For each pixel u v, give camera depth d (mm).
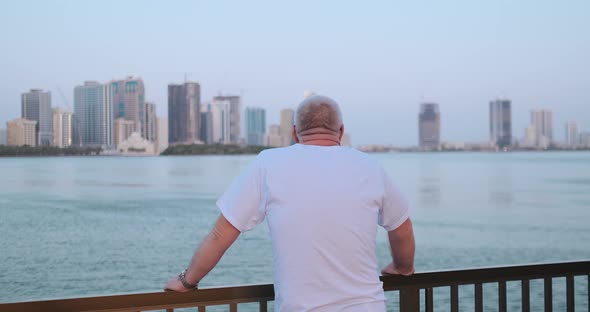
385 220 1860
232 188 1780
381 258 19922
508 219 34031
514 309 11383
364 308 1658
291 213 1679
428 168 127500
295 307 1644
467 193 55562
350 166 1766
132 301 1855
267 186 1727
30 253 23969
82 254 23500
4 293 16359
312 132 1856
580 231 28297
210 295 1940
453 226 30750
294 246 1664
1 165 164625
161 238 28359
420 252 22156
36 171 123250
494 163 170000
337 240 1664
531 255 21328
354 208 1700
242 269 18688
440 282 2178
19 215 40562
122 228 32594
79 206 47219
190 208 44094
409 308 2154
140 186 74625
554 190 59375
